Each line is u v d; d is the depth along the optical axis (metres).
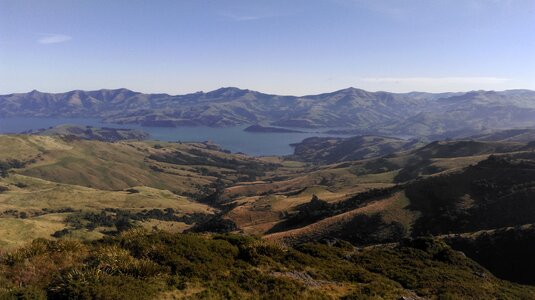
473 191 119.56
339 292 23.83
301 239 105.94
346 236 103.75
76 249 22.11
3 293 15.80
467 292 29.16
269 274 24.08
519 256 66.94
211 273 21.83
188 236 27.12
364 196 138.25
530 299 32.16
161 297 17.91
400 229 104.31
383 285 26.44
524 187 110.38
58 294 16.72
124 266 20.02
